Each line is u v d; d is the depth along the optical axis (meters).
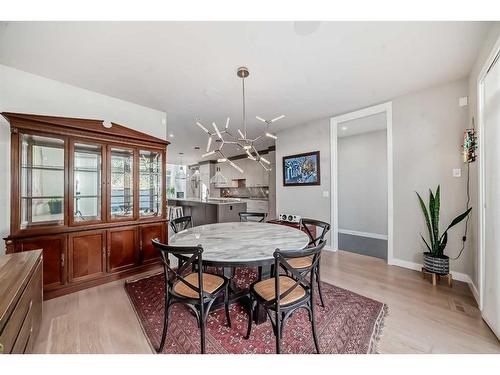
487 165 1.86
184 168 11.02
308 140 4.33
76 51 2.01
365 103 3.34
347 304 2.09
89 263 2.47
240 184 8.49
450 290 2.38
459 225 2.60
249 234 2.12
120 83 2.64
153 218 3.02
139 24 1.66
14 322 1.11
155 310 2.01
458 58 2.16
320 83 2.69
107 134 2.59
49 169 2.35
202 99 3.15
